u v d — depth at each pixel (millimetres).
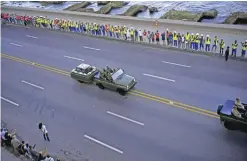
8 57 38281
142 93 26969
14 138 23141
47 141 23484
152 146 21438
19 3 63781
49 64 34781
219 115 22062
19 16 48938
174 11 44750
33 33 44562
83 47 37438
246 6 45312
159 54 33094
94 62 33344
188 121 23016
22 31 46000
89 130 23844
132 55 33719
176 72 29266
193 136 21656
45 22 45469
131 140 22250
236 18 39438
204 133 21734
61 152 22250
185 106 24547
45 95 29266
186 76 28406
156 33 34938
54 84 30781
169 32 34656
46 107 27500
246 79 26703
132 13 47031
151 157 20578
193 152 20422
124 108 25531
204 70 28922
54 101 28109
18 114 27250
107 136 22984
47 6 59750
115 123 24109
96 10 51906
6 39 43875
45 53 37625
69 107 26906
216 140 21016
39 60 36125
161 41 35656
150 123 23484
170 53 32938
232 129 21484
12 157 22609
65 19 47000
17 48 40406
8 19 50312
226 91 25531
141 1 53094
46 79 31922
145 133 22641
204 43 32188
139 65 31422
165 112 24297
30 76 33062
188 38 32750
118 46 36344
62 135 23828
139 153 21047
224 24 36219
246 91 25203
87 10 51344
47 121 25641
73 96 28328
